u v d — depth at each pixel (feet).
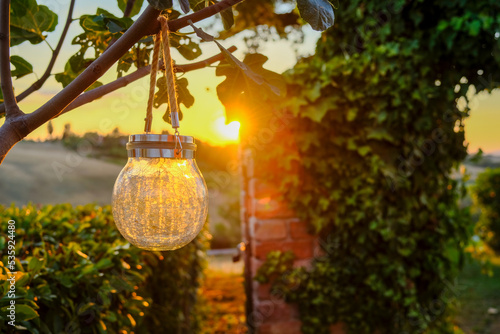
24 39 3.86
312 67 10.51
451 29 9.68
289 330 11.48
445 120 10.48
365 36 10.52
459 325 15.42
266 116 3.86
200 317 15.10
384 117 10.16
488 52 9.81
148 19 2.80
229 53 2.90
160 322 10.30
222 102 3.70
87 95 3.29
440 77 10.34
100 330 5.64
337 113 10.62
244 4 11.97
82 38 3.95
